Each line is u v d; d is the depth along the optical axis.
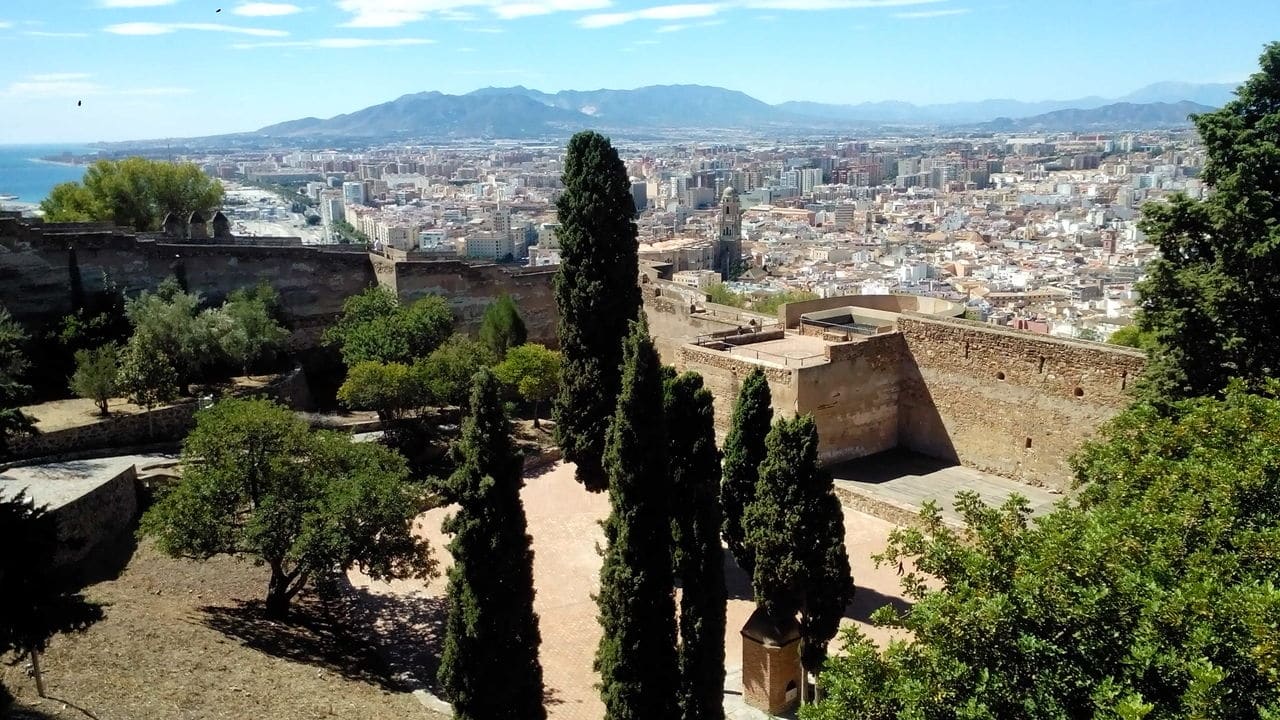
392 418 46.59
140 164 66.06
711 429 25.59
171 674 22.70
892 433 43.03
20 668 21.62
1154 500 16.48
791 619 24.77
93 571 30.86
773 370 39.22
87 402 42.31
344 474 29.45
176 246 49.81
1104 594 13.14
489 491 20.38
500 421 20.64
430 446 44.75
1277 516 15.48
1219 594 13.08
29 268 44.97
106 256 47.47
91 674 21.95
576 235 34.66
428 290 56.16
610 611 21.58
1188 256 28.30
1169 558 14.80
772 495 23.66
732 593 31.83
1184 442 18.88
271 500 27.70
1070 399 36.41
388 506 27.80
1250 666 12.49
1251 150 26.56
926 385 41.81
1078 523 15.69
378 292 52.97
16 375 39.47
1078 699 13.06
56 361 44.34
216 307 51.50
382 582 32.91
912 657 14.33
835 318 48.59
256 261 52.53
